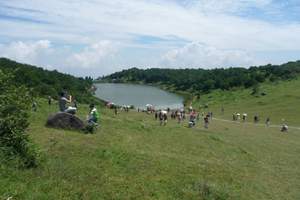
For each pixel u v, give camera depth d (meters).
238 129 70.38
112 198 16.61
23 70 116.69
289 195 25.38
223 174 26.28
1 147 17.34
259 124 89.88
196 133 46.03
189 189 20.77
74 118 30.22
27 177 16.16
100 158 22.38
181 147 34.97
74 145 23.80
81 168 19.52
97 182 18.03
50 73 165.12
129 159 23.77
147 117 76.62
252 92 178.62
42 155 19.48
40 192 14.95
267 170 32.25
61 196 15.19
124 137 33.03
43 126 29.06
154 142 34.66
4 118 17.83
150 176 21.36
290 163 38.12
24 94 19.25
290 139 61.53
